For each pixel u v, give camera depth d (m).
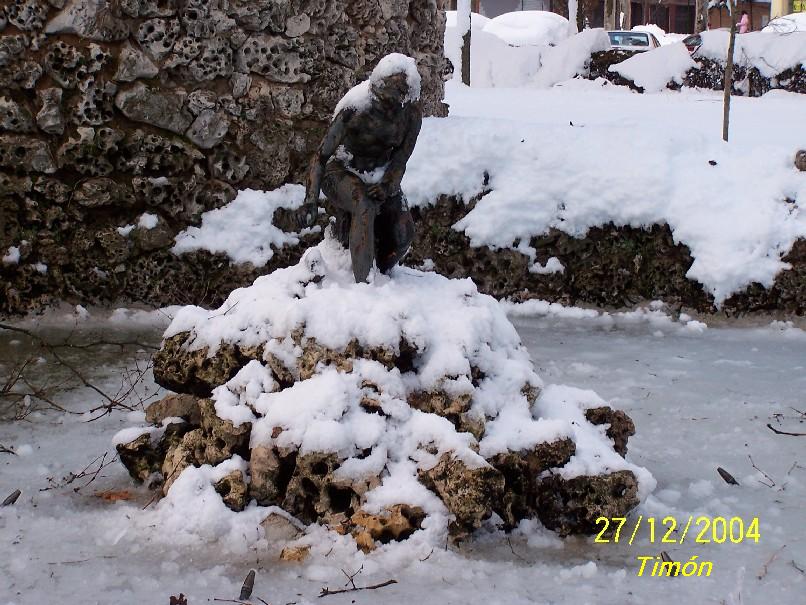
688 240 9.75
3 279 9.35
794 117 16.98
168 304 9.74
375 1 11.05
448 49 25.81
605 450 5.05
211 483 4.88
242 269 9.82
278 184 10.26
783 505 5.23
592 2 35.97
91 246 9.53
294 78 10.26
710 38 23.53
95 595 4.14
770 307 9.51
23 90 9.28
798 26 34.72
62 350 8.34
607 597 4.17
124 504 5.14
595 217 10.02
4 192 9.28
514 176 10.33
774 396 7.17
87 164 9.47
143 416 6.59
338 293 5.16
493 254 10.22
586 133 10.49
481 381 5.16
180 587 4.22
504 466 4.83
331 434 4.72
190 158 9.83
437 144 10.52
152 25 9.56
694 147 10.31
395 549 4.53
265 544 4.63
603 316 9.88
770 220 9.60
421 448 4.79
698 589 4.25
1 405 6.86
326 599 4.11
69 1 9.27
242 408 5.00
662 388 7.36
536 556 4.61
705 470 5.76
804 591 4.24
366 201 5.47
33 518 4.95
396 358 5.08
